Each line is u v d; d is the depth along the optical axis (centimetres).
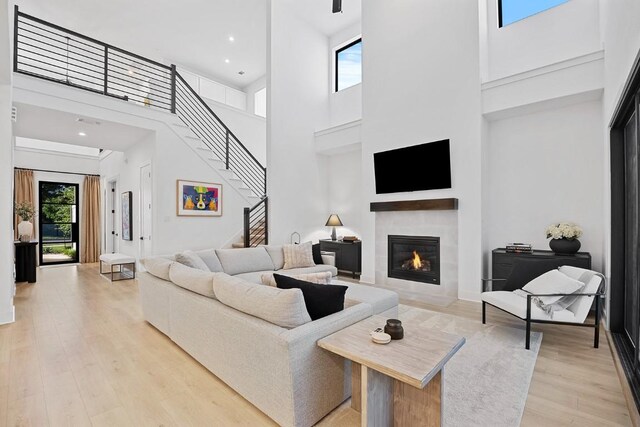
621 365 227
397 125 503
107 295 463
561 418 178
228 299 215
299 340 168
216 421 178
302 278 251
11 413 183
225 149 713
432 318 349
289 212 608
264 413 183
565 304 281
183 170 576
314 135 659
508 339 288
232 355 203
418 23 482
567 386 211
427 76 469
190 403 194
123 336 301
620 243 298
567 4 413
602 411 184
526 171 420
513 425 172
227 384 212
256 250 459
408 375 135
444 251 450
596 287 272
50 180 809
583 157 383
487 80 456
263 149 812
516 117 427
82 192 859
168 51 780
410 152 478
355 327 193
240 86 964
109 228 844
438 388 158
